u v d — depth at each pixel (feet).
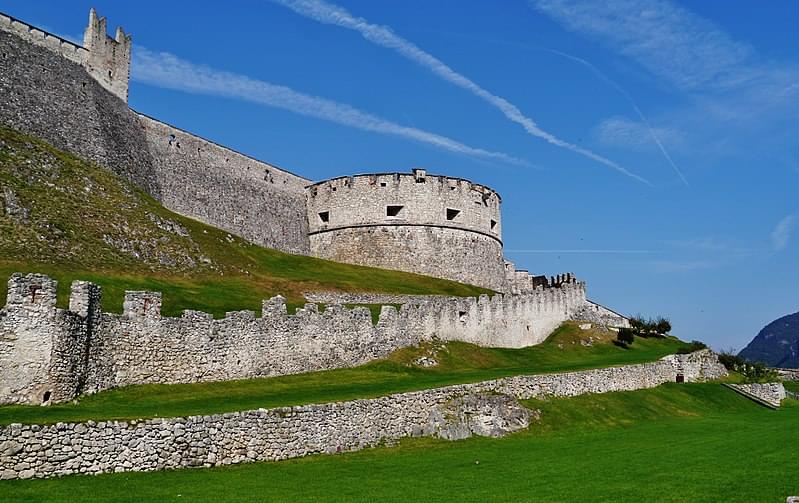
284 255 287.07
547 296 254.68
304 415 98.78
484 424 120.78
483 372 157.99
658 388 188.03
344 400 107.14
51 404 98.43
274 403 103.71
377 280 276.82
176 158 289.74
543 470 93.76
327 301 215.51
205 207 295.89
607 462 100.37
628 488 83.46
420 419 115.44
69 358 102.83
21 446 75.51
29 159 199.72
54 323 100.42
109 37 272.92
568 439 121.60
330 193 341.21
